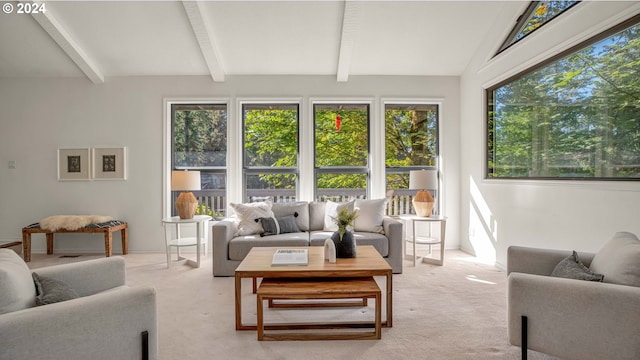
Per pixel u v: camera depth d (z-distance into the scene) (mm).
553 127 3074
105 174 4723
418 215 4258
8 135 4703
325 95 4812
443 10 3732
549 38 3082
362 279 2422
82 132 4730
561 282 1622
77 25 3873
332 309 2664
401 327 2340
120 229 4586
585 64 2703
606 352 1509
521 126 3559
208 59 4316
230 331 2295
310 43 4211
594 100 2615
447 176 4871
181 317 2531
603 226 2506
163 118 4746
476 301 2828
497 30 3881
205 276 3604
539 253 2145
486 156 4238
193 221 3971
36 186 4719
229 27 3932
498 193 3904
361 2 3598
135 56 4398
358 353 2000
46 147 4719
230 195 4770
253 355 1987
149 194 4750
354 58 4492
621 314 1479
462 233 4812
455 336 2209
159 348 2068
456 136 4883
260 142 4891
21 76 4691
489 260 4117
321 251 2951
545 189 3121
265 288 2225
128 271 3793
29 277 1646
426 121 4938
